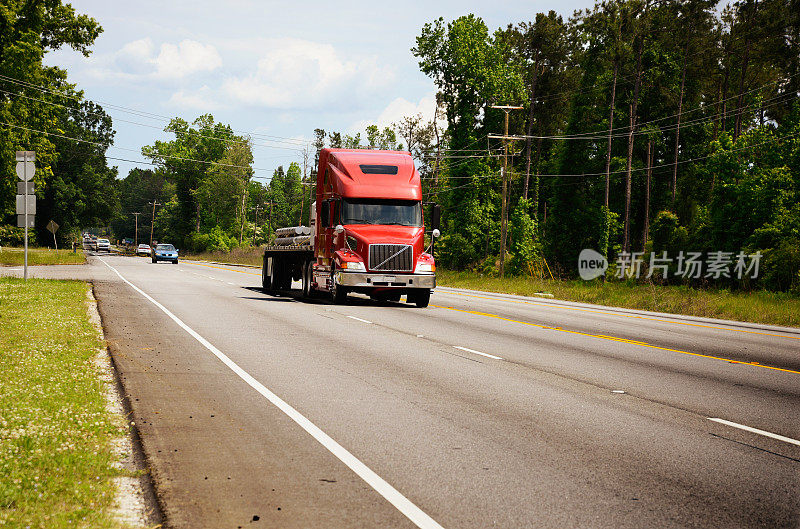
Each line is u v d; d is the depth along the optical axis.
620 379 10.61
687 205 60.16
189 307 19.56
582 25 70.62
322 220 22.30
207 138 118.44
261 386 9.15
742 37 71.62
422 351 12.80
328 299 25.05
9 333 12.09
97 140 121.69
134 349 11.73
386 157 23.14
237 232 117.88
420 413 7.93
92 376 8.98
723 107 79.00
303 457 6.15
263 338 13.79
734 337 17.59
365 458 6.17
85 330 13.17
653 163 76.25
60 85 58.56
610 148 67.25
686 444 6.97
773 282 41.75
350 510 4.91
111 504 4.80
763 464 6.38
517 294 37.00
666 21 69.19
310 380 9.66
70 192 114.12
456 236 70.31
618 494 5.43
